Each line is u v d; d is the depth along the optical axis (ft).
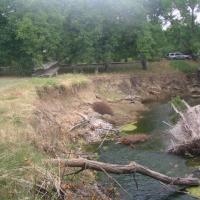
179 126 88.79
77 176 61.46
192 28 227.61
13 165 44.47
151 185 65.16
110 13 184.44
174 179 63.46
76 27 174.81
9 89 107.55
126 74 187.73
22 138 63.00
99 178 67.21
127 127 114.83
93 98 140.36
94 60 185.68
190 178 64.90
